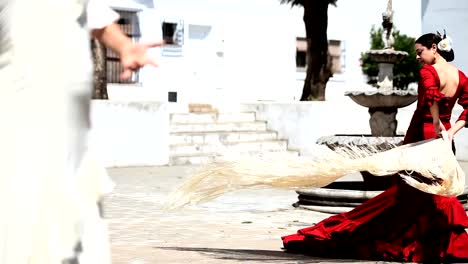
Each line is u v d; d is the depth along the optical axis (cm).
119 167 1681
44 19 242
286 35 2553
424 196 651
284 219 952
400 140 1027
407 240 655
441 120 671
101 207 244
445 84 667
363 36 2733
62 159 236
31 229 232
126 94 2272
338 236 675
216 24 2439
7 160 236
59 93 240
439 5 2211
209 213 1003
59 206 234
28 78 239
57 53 241
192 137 1834
